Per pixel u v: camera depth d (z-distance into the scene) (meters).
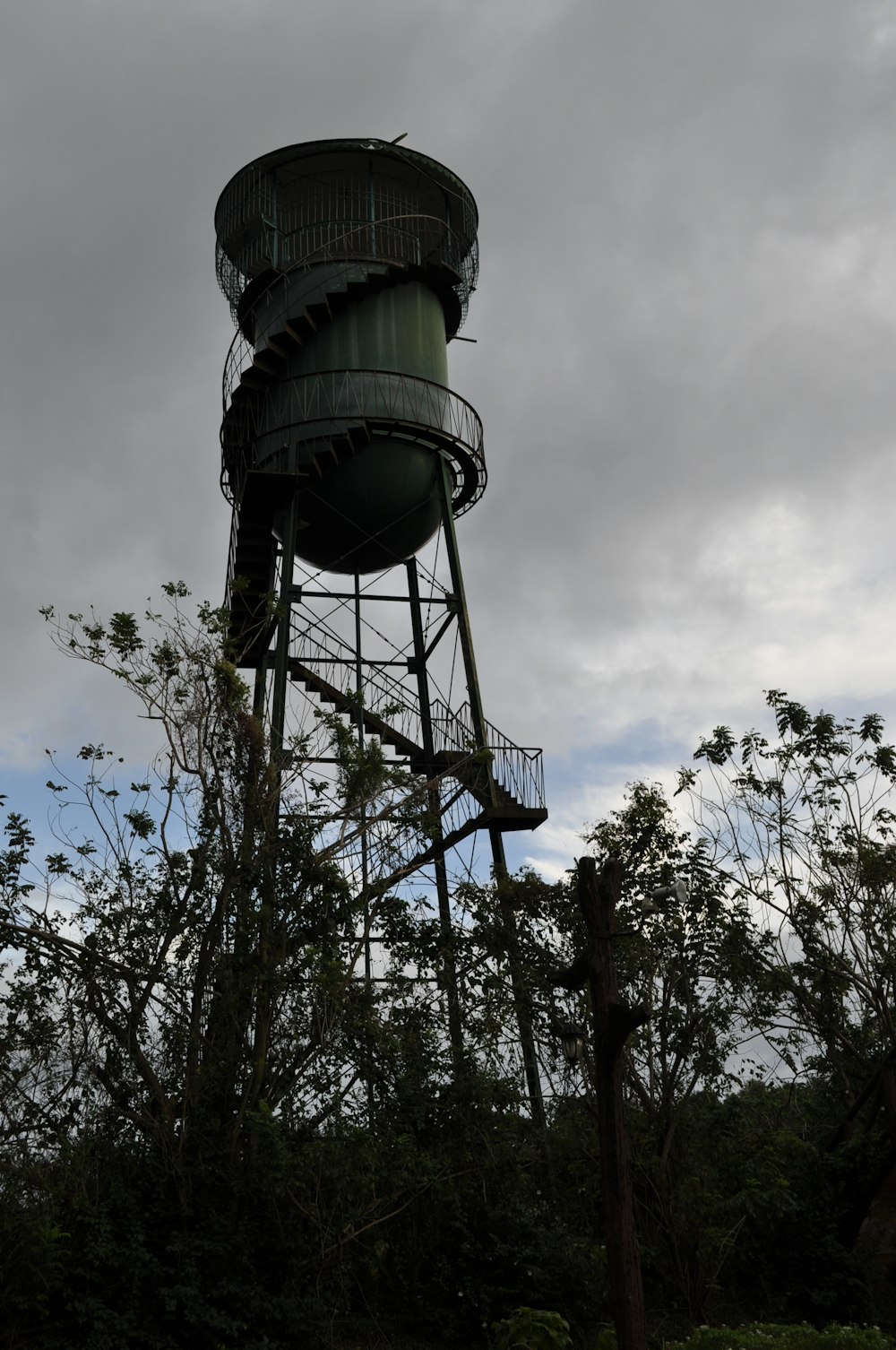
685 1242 20.83
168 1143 19.16
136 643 20.78
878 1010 23.41
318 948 20.16
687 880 22.80
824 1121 26.94
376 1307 20.38
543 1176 22.78
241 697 21.53
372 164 28.28
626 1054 21.78
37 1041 18.91
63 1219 18.11
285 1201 19.16
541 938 22.95
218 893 20.44
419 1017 21.86
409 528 27.86
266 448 27.03
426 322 28.39
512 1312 19.59
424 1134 20.84
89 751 20.44
